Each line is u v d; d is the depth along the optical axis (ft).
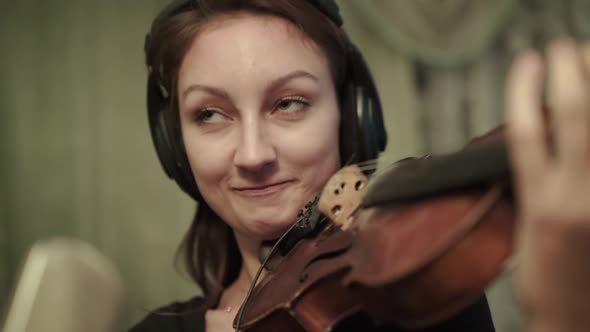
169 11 3.32
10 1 7.90
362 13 8.50
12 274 7.64
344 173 2.79
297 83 3.05
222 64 3.05
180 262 7.96
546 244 1.60
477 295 1.94
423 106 8.91
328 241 2.71
